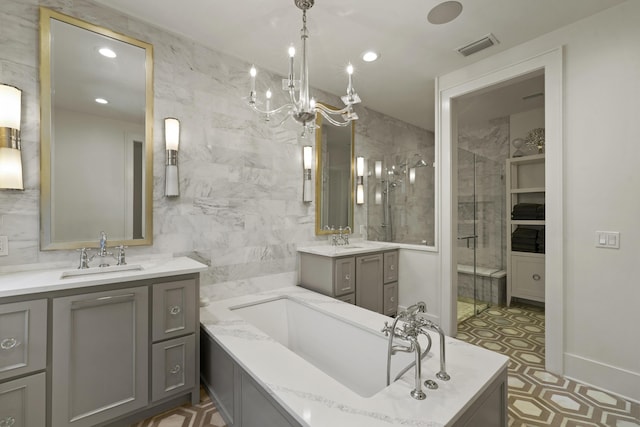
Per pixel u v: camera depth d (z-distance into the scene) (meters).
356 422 1.02
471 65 2.69
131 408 1.59
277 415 1.20
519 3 1.90
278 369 1.40
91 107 1.89
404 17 2.03
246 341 1.71
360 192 3.62
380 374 1.80
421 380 1.27
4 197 1.64
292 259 2.96
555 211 2.18
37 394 1.35
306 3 1.74
